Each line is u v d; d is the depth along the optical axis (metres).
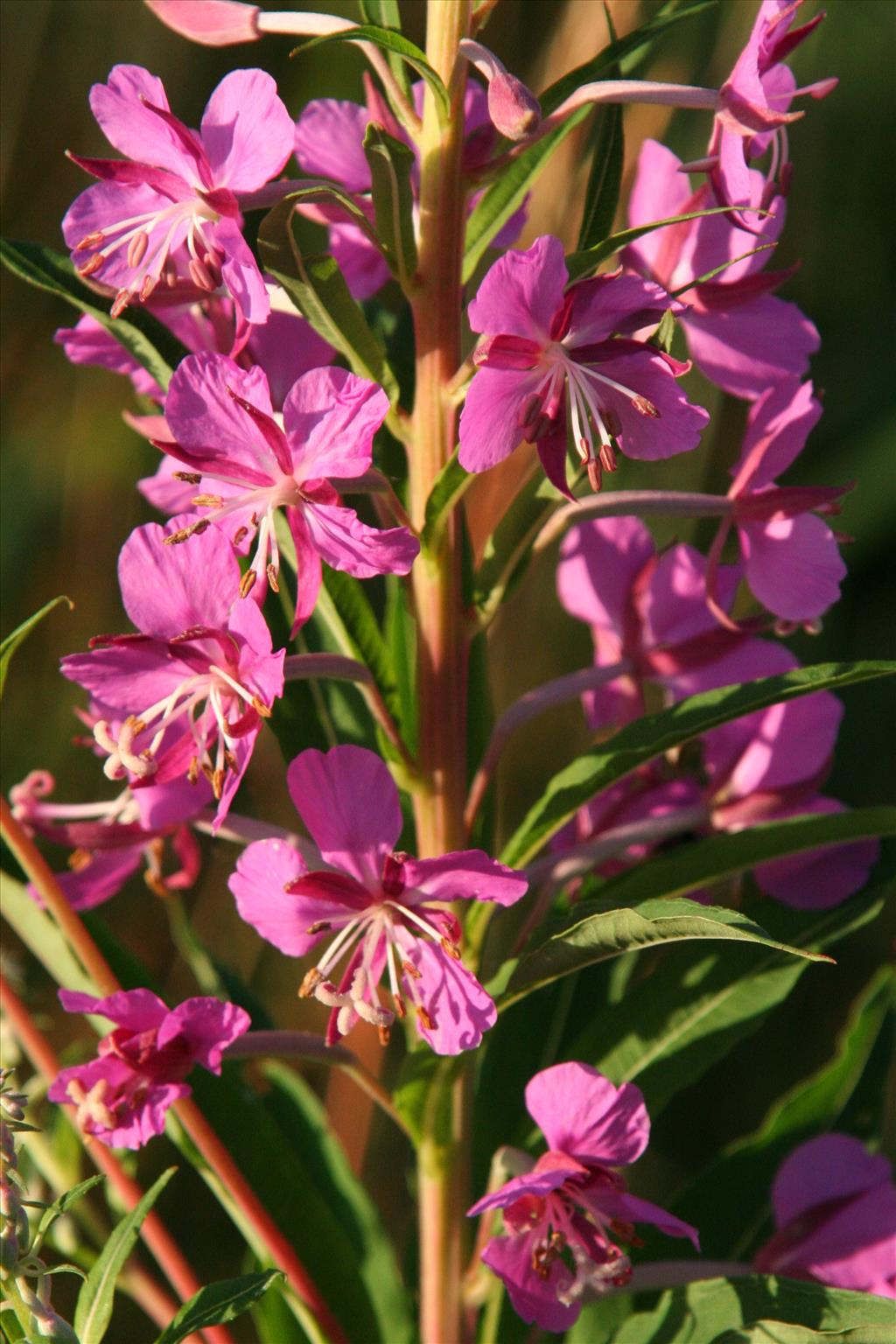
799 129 0.76
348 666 0.41
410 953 0.40
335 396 0.40
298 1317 0.45
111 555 0.74
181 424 0.40
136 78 0.40
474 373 0.41
